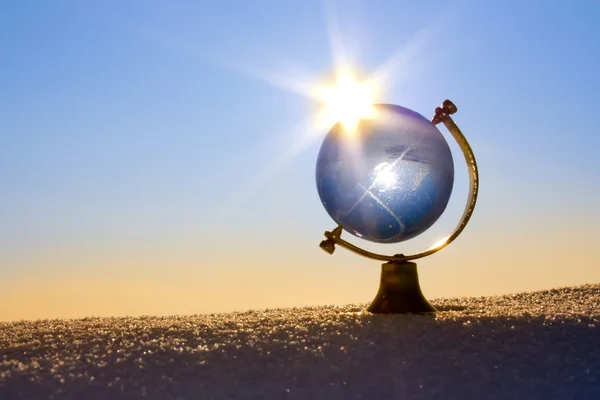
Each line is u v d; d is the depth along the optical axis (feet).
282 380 9.84
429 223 13.98
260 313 16.14
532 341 11.35
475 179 14.79
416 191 13.41
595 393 9.37
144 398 9.23
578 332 11.78
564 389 9.51
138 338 12.29
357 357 10.66
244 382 9.77
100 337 12.60
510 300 17.33
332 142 13.65
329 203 13.87
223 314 16.44
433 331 11.96
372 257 14.52
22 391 9.60
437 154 13.53
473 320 12.66
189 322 14.12
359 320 13.10
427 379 9.83
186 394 9.37
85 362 10.83
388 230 13.76
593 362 10.46
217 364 10.49
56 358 11.14
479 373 10.05
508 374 10.03
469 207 14.73
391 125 13.38
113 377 10.06
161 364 10.50
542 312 13.65
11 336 13.25
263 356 10.77
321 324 12.74
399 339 11.53
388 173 13.24
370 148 13.21
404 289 14.35
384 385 9.66
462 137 14.89
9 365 10.84
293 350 11.01
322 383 9.72
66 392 9.50
